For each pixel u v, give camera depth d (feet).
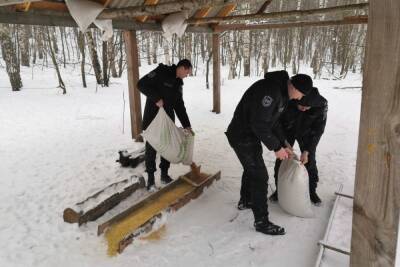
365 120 4.71
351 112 28.25
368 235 5.00
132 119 19.99
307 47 99.66
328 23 19.90
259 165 9.78
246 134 9.62
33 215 11.47
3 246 9.75
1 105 31.96
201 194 12.76
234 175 14.83
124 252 9.35
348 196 12.14
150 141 12.30
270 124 9.13
